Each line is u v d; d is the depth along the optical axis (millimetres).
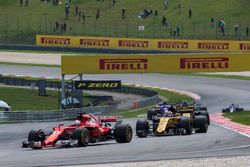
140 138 66250
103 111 124062
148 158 48094
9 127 94125
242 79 183875
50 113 110375
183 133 68312
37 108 135625
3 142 70875
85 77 193875
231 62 123875
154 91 158500
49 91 168375
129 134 61406
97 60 128500
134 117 114250
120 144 59531
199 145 57344
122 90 174500
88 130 58469
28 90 168500
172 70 125750
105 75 198625
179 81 184750
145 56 126500
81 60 129375
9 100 148500
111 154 51375
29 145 57438
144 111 129875
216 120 95938
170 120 68750
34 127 92250
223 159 46094
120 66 127562
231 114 109688
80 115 59094
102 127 60562
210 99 148250
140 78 192875
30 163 47156
